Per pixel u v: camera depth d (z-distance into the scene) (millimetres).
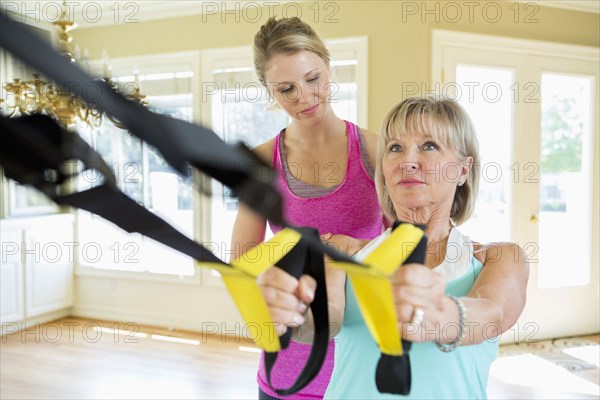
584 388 3186
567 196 4137
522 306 835
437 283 579
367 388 868
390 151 965
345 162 1355
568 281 4180
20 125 246
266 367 532
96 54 4660
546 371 3469
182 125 247
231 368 3582
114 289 4746
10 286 4258
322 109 1276
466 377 861
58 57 210
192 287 4461
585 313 4223
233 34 4176
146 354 3850
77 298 4895
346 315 910
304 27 1250
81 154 264
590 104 4137
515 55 3863
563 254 4152
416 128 927
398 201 955
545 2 3936
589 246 4195
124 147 4316
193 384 3307
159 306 4586
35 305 4480
